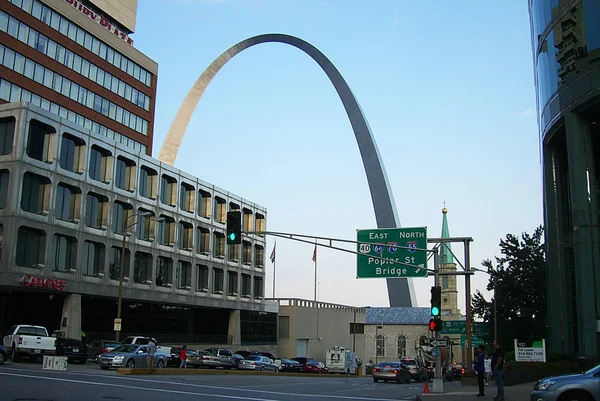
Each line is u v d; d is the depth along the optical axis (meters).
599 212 33.69
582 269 33.09
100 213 52.91
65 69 63.66
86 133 51.12
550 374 33.59
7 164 44.22
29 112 45.34
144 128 76.56
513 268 61.19
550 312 38.94
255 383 30.22
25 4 58.81
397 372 40.47
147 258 58.56
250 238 77.38
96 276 51.25
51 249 46.78
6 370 27.14
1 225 43.59
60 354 37.78
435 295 27.30
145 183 59.25
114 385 23.19
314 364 60.12
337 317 95.62
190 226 65.44
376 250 34.22
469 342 33.50
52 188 47.06
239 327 73.62
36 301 50.94
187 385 25.80
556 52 36.75
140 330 58.34
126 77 73.75
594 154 39.88
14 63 57.19
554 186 40.09
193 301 64.62
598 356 31.70
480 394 22.98
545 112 38.75
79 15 65.88
